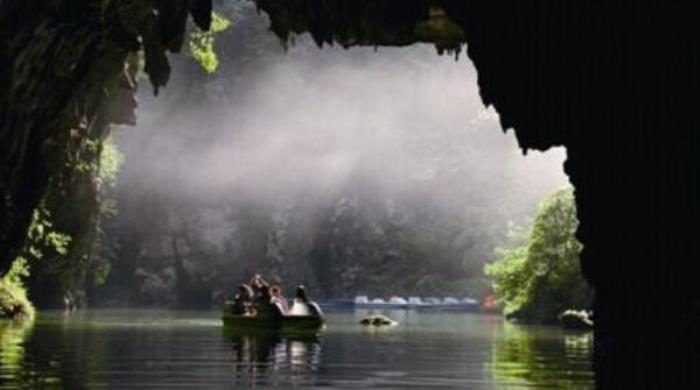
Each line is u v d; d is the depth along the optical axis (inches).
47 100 1501.0
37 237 2486.5
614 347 997.8
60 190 2439.7
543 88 1095.6
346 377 1035.3
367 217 4635.8
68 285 2997.0
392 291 4453.7
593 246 1053.8
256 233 4744.1
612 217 1015.0
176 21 1386.6
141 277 4544.8
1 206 1523.1
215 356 1278.3
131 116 2421.3
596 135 1029.2
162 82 1503.4
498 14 1112.8
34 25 1341.0
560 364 1208.8
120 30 1476.4
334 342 1604.3
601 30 992.2
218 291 4606.3
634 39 956.6
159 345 1475.1
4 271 1643.7
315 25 1349.7
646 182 963.3
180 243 4626.0
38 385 908.0
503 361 1247.5
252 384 960.3
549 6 1050.1
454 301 3976.4
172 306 4375.0
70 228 2701.8
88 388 895.7
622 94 981.8
